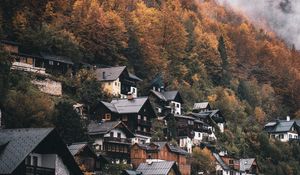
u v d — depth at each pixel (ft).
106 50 573.33
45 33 504.84
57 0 592.60
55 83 450.30
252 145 573.33
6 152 168.96
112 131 408.26
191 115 542.16
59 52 509.76
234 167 513.45
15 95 347.56
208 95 645.10
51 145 179.63
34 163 178.19
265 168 549.13
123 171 367.04
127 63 588.09
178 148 456.86
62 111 355.56
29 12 543.39
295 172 571.69
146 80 590.55
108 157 398.42
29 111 333.01
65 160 183.62
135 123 447.83
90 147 354.54
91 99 472.85
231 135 566.77
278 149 581.12
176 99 559.38
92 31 566.77
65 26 564.30
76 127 356.38
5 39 484.33
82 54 543.39
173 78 635.25
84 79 485.97
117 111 448.65
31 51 484.33
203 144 504.84
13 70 418.31
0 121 300.20
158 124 495.00
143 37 634.02
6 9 536.42
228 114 620.08
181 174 400.26
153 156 418.31
